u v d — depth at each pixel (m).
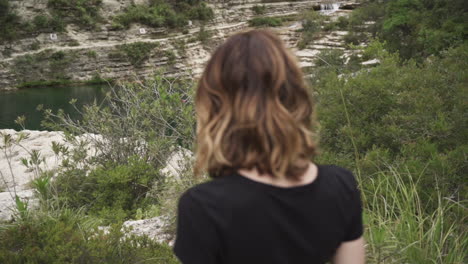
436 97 4.39
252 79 0.87
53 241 3.02
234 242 0.84
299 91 0.93
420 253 2.54
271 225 0.85
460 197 3.37
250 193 0.86
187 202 0.87
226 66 0.90
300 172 0.91
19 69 30.25
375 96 4.57
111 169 6.13
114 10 35.53
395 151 4.19
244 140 0.88
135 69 33.50
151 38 35.91
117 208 5.36
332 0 44.19
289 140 0.86
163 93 6.36
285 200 0.88
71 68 31.78
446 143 4.00
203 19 39.25
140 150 6.98
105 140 7.39
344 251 1.00
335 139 4.54
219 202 0.85
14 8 31.69
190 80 6.96
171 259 3.10
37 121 19.94
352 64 7.12
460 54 5.28
